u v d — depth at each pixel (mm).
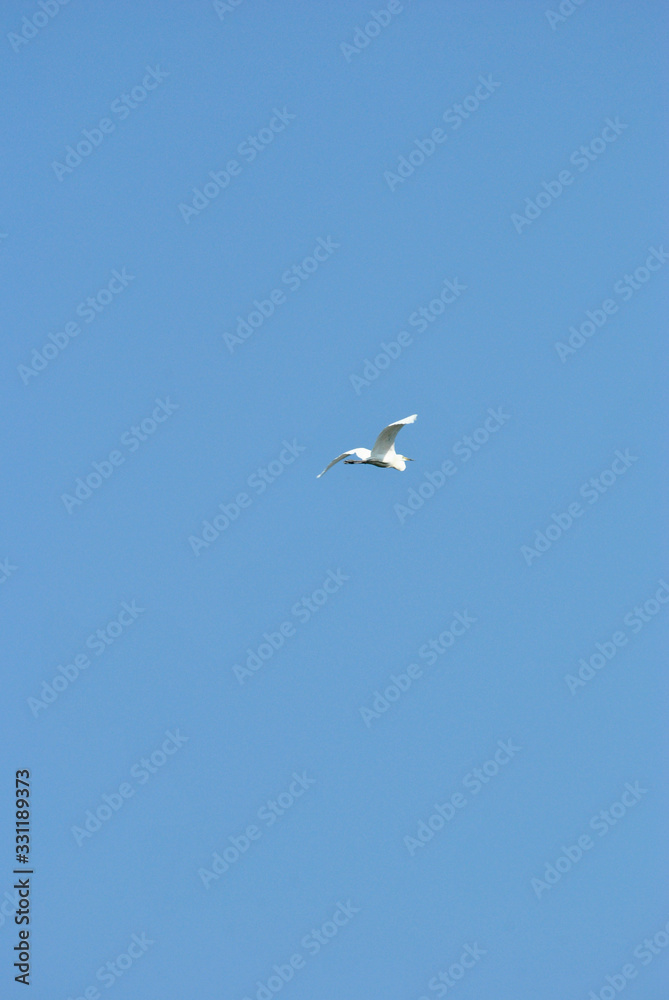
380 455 90188
